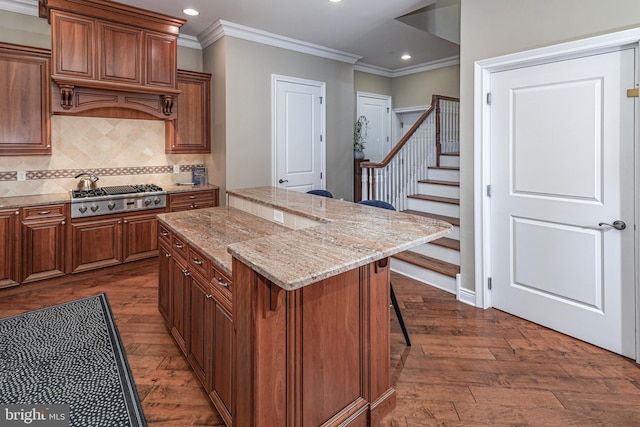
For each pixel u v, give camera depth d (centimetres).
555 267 270
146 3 370
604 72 235
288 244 159
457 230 390
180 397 205
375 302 181
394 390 195
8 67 347
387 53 559
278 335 144
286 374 148
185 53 478
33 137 364
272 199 285
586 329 257
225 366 171
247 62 452
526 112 277
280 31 453
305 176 521
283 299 145
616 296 240
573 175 254
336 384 167
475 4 300
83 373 225
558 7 249
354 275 171
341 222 205
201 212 302
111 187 440
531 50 262
